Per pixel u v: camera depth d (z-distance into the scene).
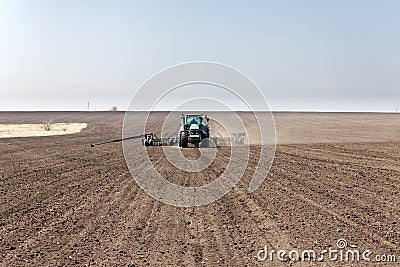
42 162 20.98
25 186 14.70
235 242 8.70
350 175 16.92
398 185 14.74
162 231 9.47
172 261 7.69
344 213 10.88
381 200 12.38
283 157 23.27
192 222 10.21
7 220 10.39
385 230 9.45
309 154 24.75
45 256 7.93
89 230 9.54
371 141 34.91
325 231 9.38
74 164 20.28
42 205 11.94
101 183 15.34
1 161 21.36
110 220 10.38
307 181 15.58
